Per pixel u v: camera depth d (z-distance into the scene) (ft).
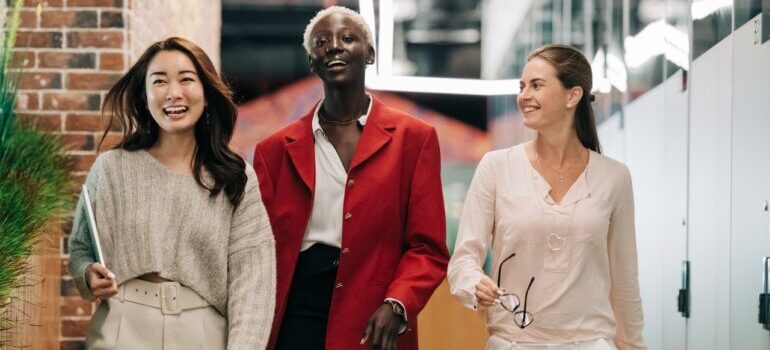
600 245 9.57
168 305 8.44
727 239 11.74
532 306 9.48
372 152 10.04
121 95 9.00
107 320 8.41
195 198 8.71
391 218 10.03
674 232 14.61
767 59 10.02
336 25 10.14
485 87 37.32
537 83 9.65
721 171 12.00
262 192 10.27
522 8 28.84
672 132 14.71
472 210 9.89
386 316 9.45
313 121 10.30
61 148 14.83
